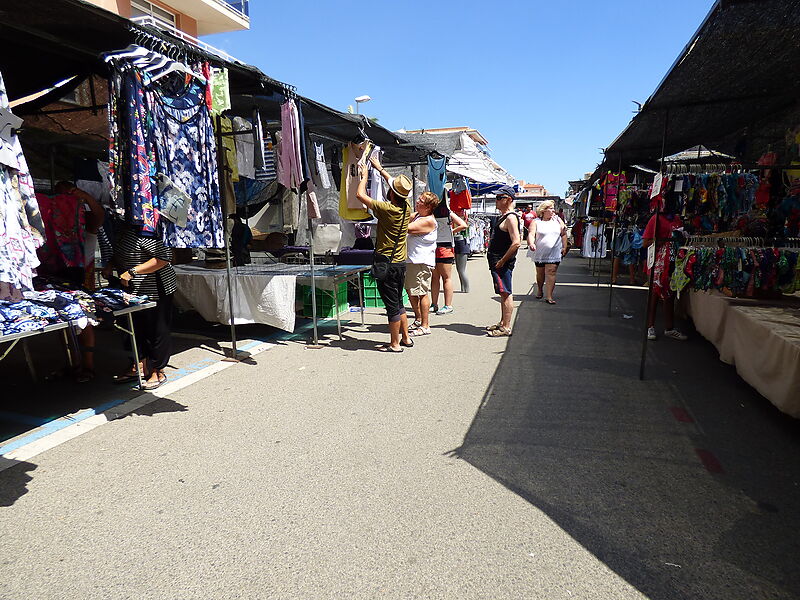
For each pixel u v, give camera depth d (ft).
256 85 16.12
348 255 24.75
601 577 6.98
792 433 11.61
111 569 7.23
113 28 11.71
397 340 18.95
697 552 7.48
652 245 15.79
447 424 12.28
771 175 18.47
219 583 6.94
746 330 14.21
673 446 10.99
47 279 13.39
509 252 20.27
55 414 12.97
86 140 20.10
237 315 20.85
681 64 13.15
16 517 8.51
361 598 6.65
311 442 11.35
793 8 9.83
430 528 8.14
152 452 10.90
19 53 13.65
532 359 17.79
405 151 28.53
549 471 9.95
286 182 17.56
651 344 19.85
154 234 12.01
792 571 7.06
